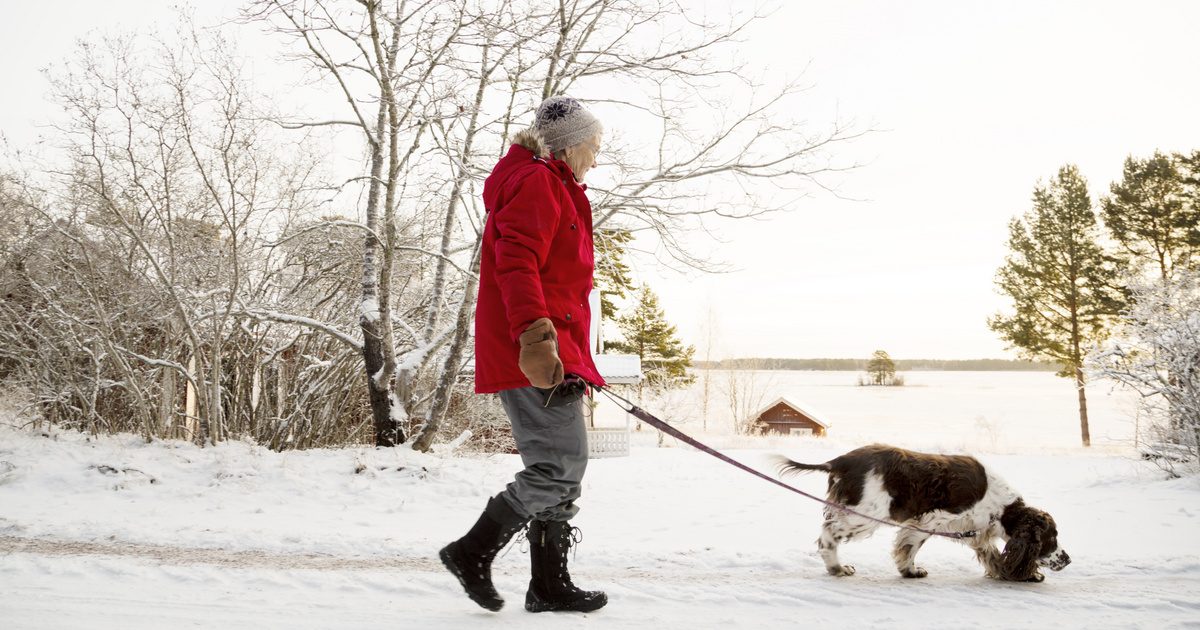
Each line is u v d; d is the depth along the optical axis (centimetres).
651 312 5122
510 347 325
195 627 324
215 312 1150
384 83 1059
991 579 484
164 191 1156
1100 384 1230
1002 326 3778
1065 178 3644
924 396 11400
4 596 367
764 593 420
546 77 1088
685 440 348
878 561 540
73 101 989
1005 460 1744
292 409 1366
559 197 322
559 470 328
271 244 1134
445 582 417
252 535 571
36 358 1209
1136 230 3512
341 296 1433
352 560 500
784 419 4466
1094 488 1087
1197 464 1093
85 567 432
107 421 1227
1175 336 1119
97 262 1189
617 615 363
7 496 795
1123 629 361
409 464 1025
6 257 1188
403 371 1198
